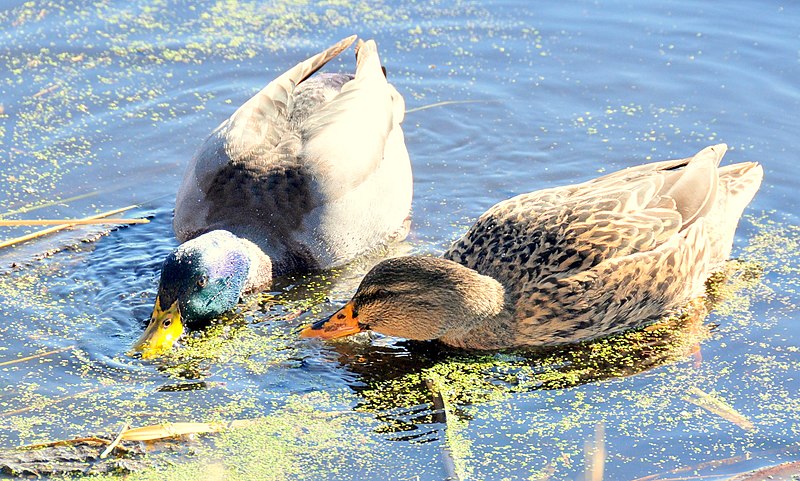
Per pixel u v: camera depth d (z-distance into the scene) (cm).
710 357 1094
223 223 1277
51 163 1405
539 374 1088
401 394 1058
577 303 1116
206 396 1048
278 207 1270
